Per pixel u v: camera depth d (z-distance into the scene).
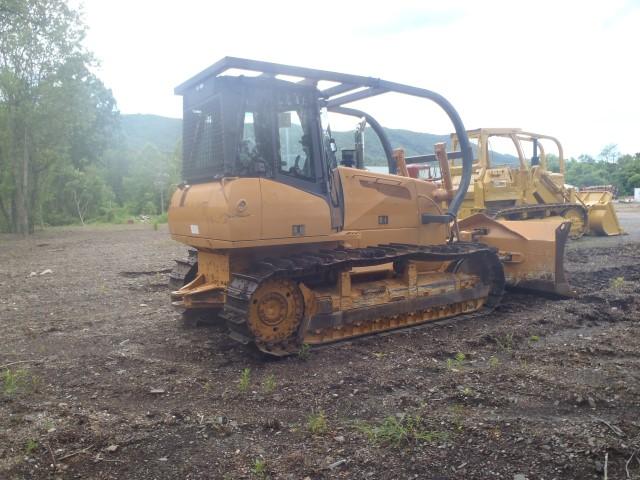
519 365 5.37
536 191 15.20
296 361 5.71
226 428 4.11
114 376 5.35
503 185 14.18
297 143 6.18
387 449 3.72
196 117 6.32
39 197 29.25
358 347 6.16
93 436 3.97
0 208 29.11
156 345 6.39
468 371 5.21
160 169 51.69
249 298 5.44
